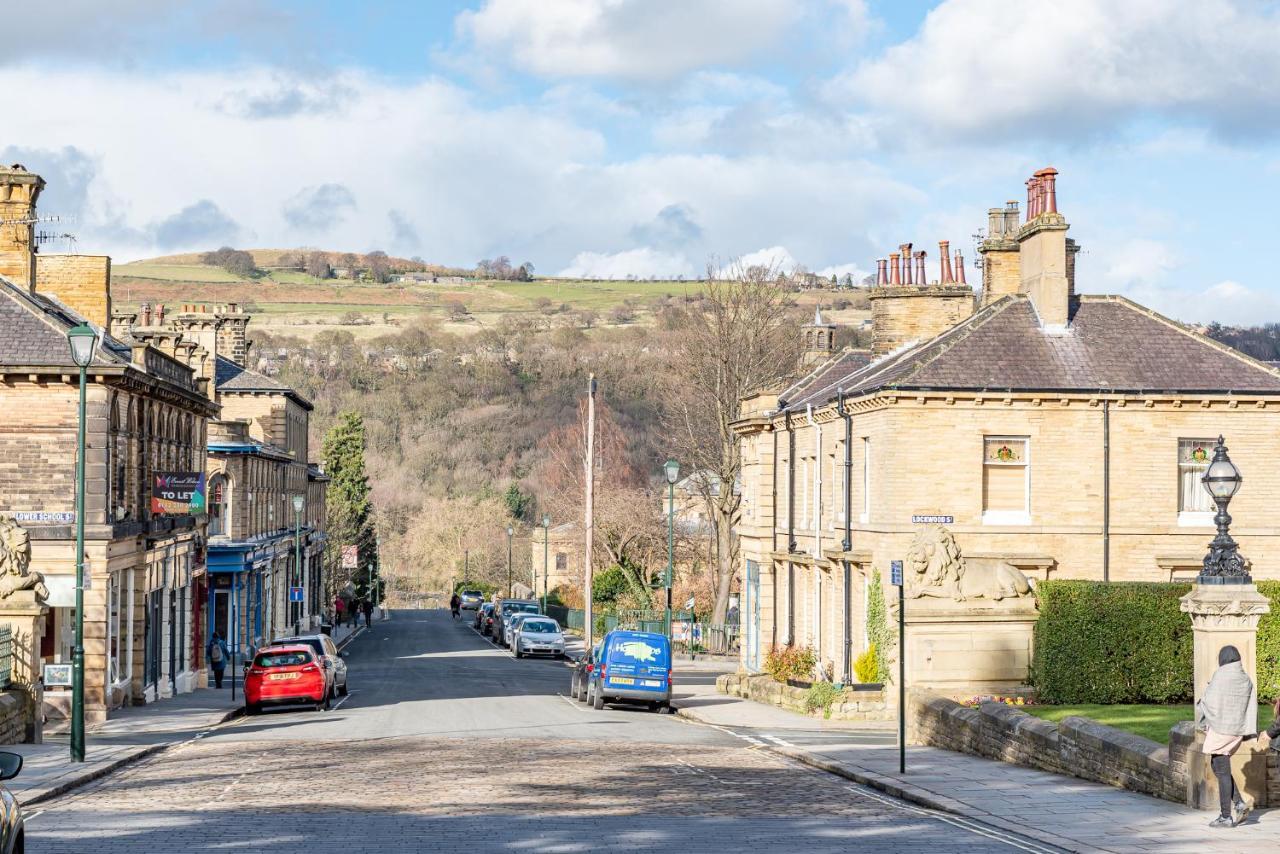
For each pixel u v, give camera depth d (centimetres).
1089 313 3659
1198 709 1694
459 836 1523
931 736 2600
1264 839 1520
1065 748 2081
